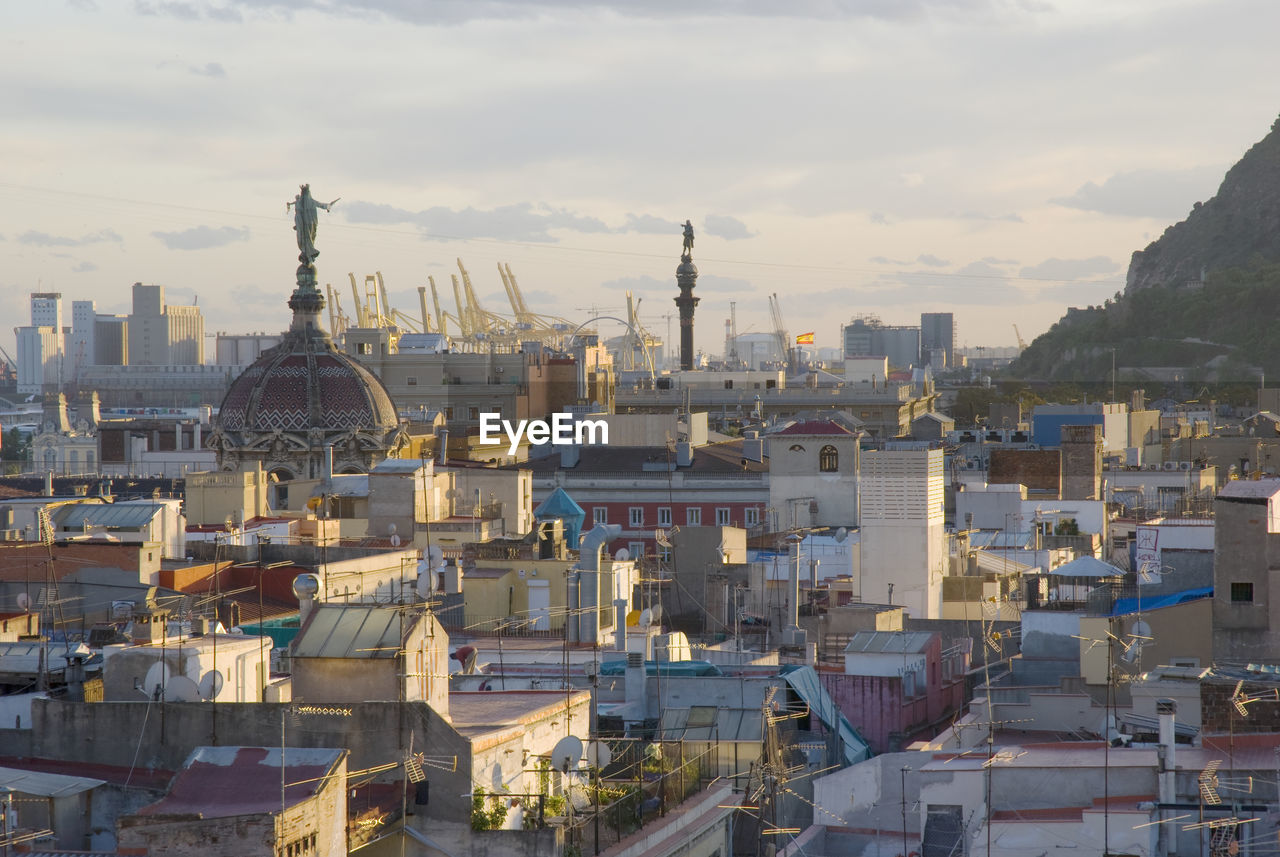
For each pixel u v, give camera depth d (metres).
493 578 106.56
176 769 54.50
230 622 87.19
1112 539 155.75
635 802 59.00
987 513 163.38
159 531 115.56
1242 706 62.97
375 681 53.75
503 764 54.09
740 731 73.12
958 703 94.62
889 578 123.94
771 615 117.81
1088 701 80.25
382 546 132.88
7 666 64.00
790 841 67.81
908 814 68.19
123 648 61.81
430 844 50.72
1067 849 58.69
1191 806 59.22
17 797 50.84
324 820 47.38
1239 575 83.06
